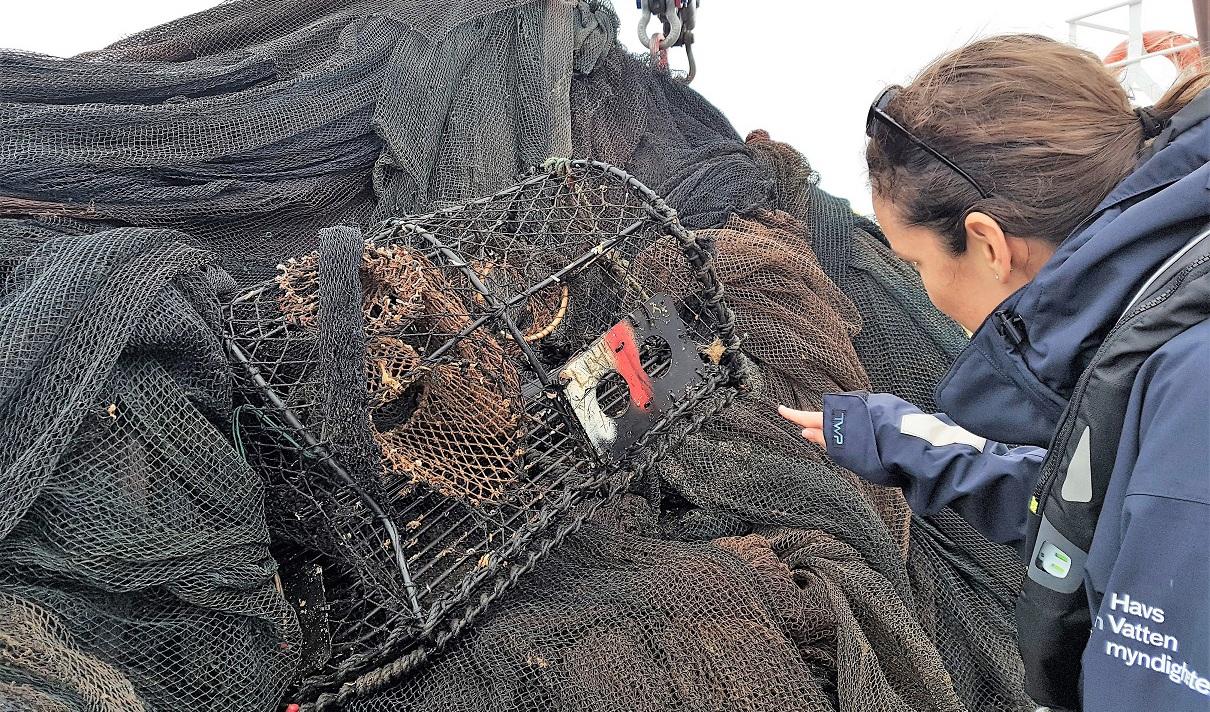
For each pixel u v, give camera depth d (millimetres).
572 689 1188
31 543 1006
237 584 1098
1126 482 732
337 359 1111
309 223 1874
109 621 1056
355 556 1198
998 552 1745
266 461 1232
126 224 1639
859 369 1829
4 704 816
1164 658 677
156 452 1066
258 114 1750
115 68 1731
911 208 968
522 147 2080
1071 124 870
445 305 1304
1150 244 762
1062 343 830
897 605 1453
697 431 1562
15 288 1105
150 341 1053
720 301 1462
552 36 2160
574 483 1333
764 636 1248
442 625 1221
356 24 1991
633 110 2291
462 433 1379
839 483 1596
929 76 962
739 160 2139
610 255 1492
